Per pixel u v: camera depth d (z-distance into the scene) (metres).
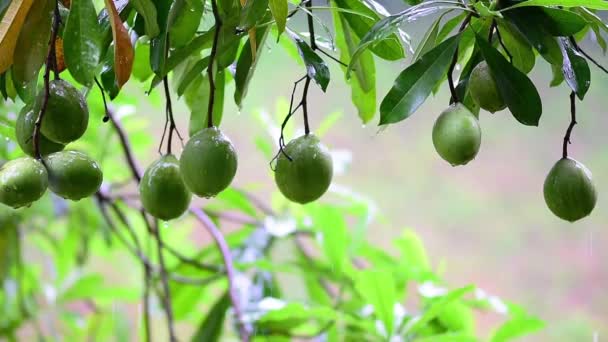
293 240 2.95
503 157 5.19
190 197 1.99
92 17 1.88
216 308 2.79
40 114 1.89
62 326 3.71
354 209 2.87
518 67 1.99
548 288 4.66
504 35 1.99
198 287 2.94
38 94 1.92
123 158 3.43
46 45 1.89
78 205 3.25
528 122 1.90
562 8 1.99
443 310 2.70
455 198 5.05
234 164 1.94
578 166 1.97
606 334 4.44
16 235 3.18
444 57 1.93
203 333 2.79
